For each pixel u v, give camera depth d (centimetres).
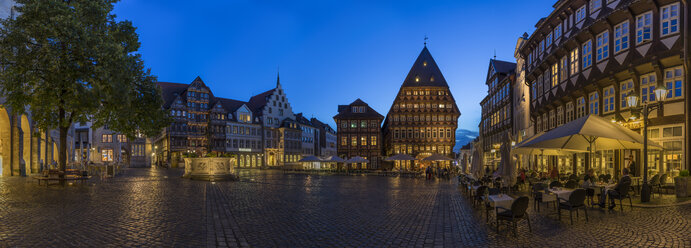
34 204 1285
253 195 1772
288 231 933
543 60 3030
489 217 1153
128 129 2219
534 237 869
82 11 1802
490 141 5331
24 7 1706
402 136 6606
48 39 1730
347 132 7044
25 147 3027
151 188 2017
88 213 1120
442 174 3819
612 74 2128
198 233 879
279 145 9169
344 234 905
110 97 1819
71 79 1744
